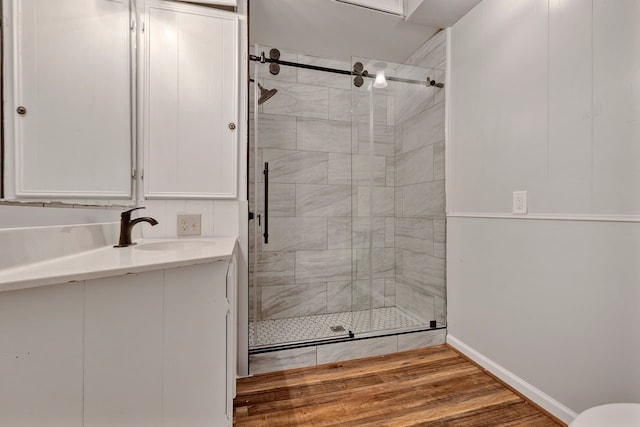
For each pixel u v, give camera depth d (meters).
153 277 0.81
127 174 1.43
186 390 0.90
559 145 1.31
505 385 1.57
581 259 1.22
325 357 1.82
